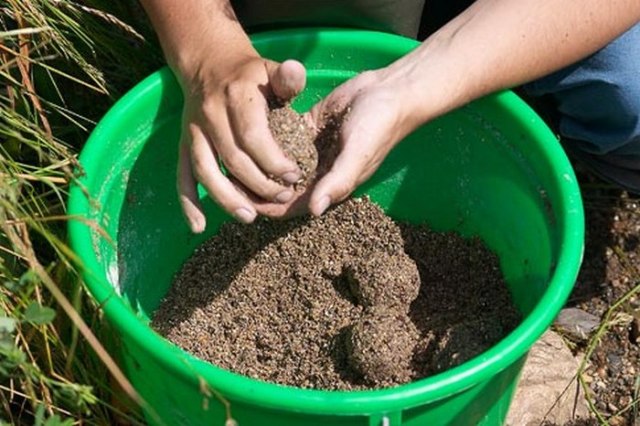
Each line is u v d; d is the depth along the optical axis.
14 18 1.15
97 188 1.10
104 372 1.12
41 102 1.20
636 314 1.28
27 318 0.98
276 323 1.16
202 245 1.23
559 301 1.00
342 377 1.10
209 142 1.06
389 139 1.07
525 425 1.20
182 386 0.99
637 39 1.16
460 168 1.20
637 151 1.22
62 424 0.99
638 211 1.36
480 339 1.10
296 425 0.98
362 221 1.23
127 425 1.14
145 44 1.26
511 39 1.08
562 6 1.09
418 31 1.33
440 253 1.22
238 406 0.98
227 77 1.06
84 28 1.21
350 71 1.20
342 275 1.18
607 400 1.24
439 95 1.08
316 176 1.09
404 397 0.95
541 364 1.23
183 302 1.19
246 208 1.05
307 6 1.19
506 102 1.12
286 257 1.20
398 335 1.09
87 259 1.01
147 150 1.15
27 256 1.00
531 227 1.13
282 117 1.06
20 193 1.07
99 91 1.21
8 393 1.11
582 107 1.21
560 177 1.08
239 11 1.21
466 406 1.01
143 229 1.17
